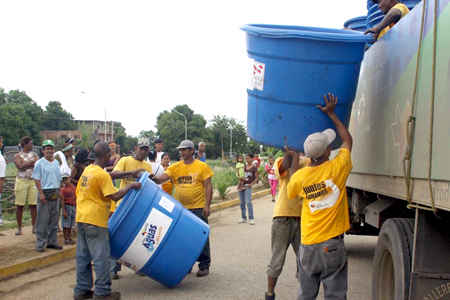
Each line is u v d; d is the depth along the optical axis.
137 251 5.63
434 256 3.34
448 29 2.92
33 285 6.31
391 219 3.92
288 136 4.15
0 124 81.25
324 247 3.89
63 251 7.77
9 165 32.53
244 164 12.16
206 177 6.67
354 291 6.03
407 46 3.70
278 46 3.99
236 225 11.72
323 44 3.90
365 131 4.95
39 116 89.94
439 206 2.96
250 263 7.58
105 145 5.57
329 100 4.03
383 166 4.25
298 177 4.07
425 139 3.22
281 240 5.09
